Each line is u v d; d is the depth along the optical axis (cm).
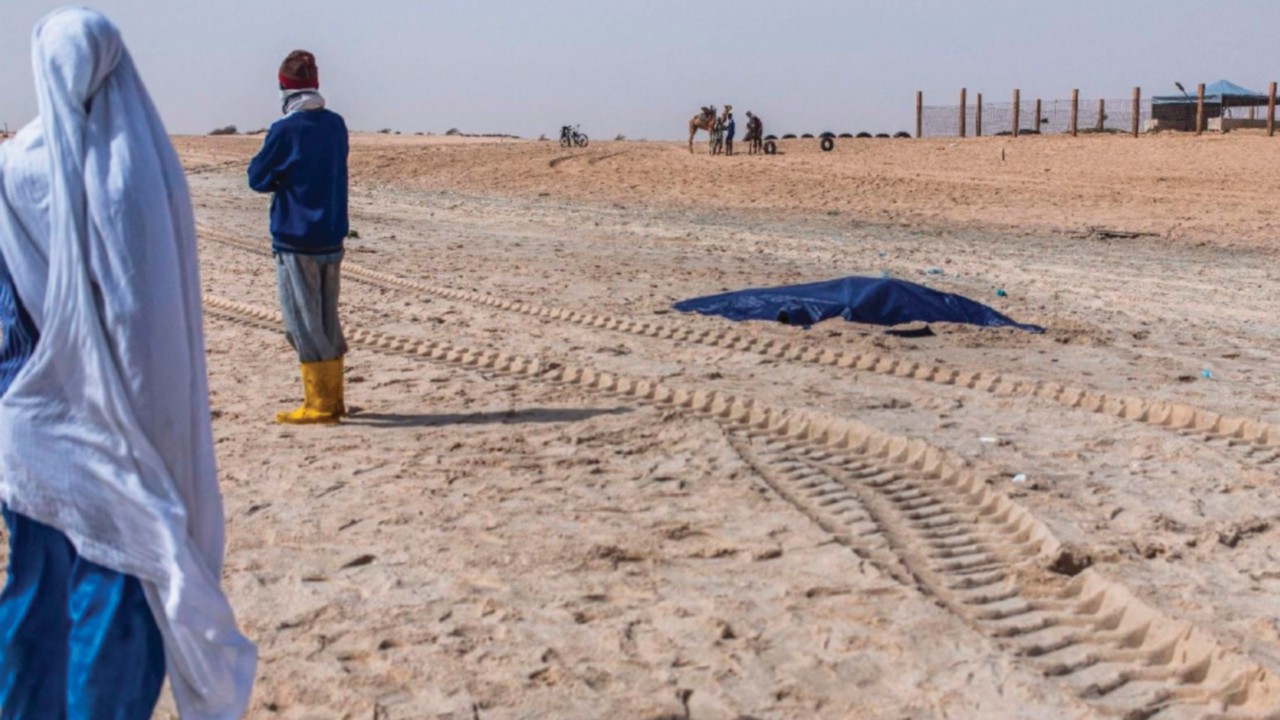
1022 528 625
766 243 2112
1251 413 862
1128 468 716
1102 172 3675
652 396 903
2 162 332
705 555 575
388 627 497
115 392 324
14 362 342
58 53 322
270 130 778
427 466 714
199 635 329
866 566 559
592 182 3578
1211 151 4075
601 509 638
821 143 4919
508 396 891
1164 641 494
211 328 1160
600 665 465
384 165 4016
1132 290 1605
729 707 436
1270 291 1625
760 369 994
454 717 428
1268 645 477
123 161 323
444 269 1598
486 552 577
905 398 892
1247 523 620
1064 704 438
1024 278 1708
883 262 1850
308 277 795
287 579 546
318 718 429
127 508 327
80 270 322
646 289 1443
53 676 343
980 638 488
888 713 432
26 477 331
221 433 791
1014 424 818
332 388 816
